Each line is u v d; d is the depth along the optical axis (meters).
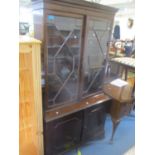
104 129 1.96
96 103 1.67
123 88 1.75
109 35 1.64
